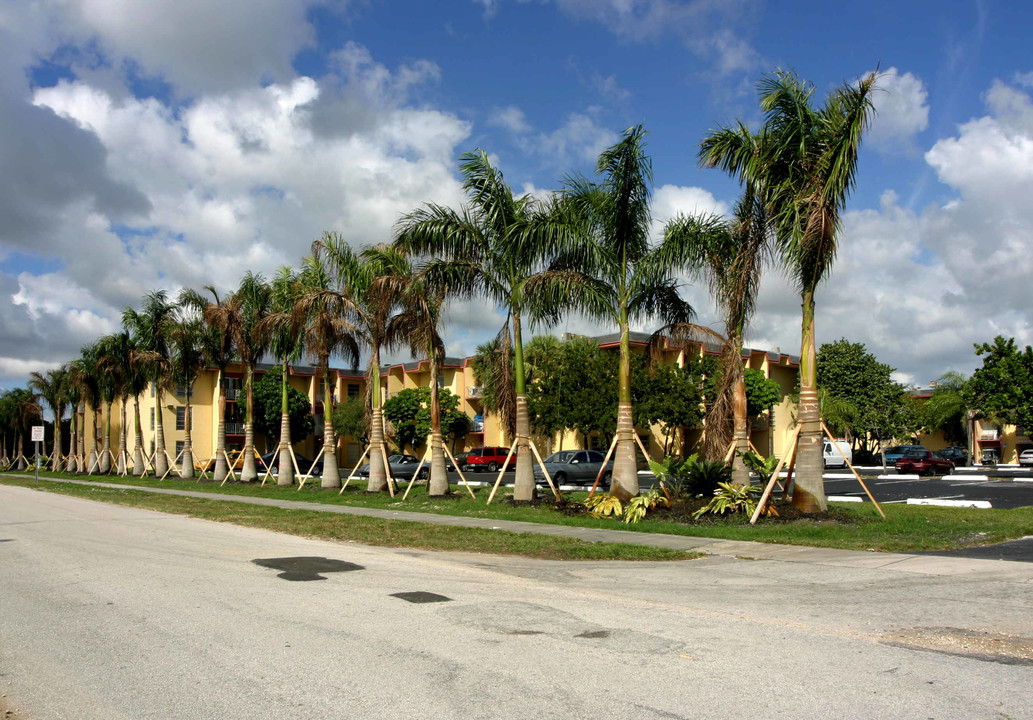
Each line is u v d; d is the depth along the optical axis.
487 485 29.67
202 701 5.21
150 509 22.30
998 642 6.75
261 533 15.88
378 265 24.33
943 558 11.60
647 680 5.59
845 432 54.28
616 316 19.45
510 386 22.34
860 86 15.22
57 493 31.20
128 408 66.94
